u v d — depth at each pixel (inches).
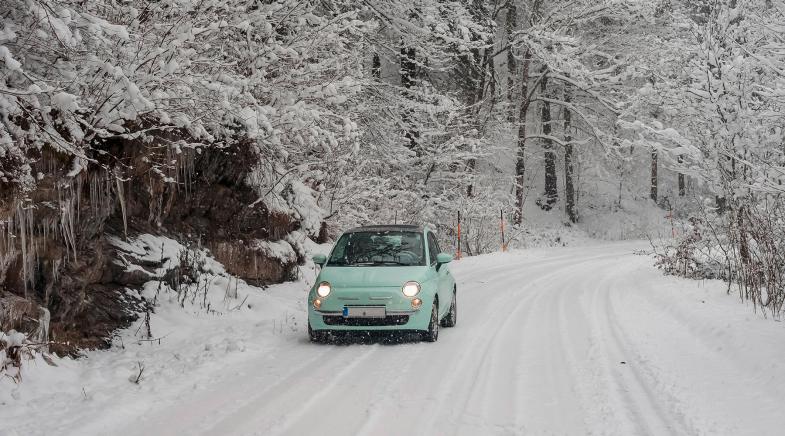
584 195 1868.8
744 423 215.9
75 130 279.1
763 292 471.8
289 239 564.4
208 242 453.4
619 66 1259.2
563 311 482.3
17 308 258.8
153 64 317.4
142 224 394.9
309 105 447.2
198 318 380.8
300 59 442.3
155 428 217.6
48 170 282.7
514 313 478.3
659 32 1283.2
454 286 442.0
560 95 1499.8
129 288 361.1
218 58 390.6
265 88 429.4
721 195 561.3
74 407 234.4
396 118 836.0
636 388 263.6
